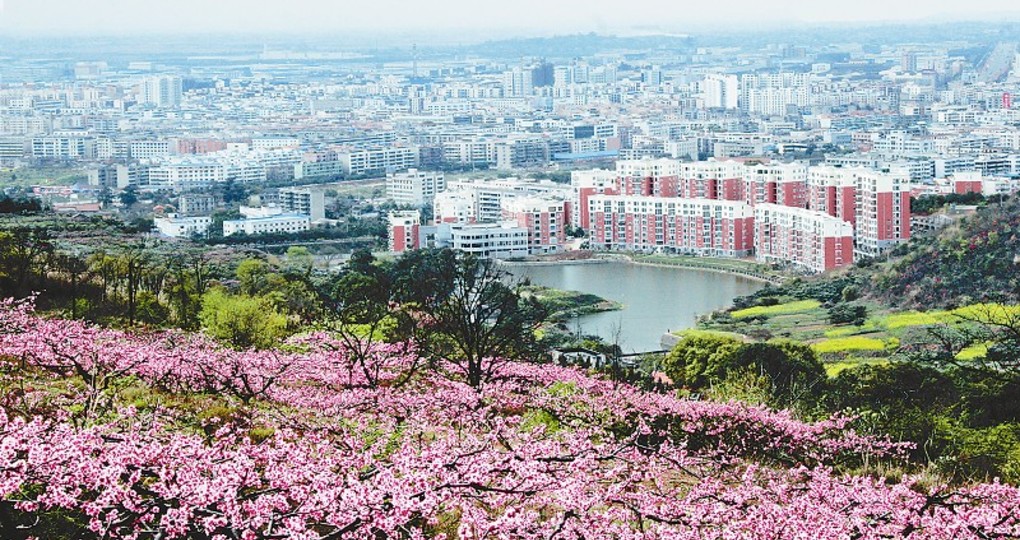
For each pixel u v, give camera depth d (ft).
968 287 614.75
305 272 609.83
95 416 126.41
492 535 90.07
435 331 242.37
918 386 257.75
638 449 134.41
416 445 125.39
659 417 172.76
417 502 84.23
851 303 645.92
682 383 347.97
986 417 216.33
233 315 278.05
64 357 165.58
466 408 157.07
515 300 290.35
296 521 79.97
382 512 82.12
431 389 176.14
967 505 108.58
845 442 167.84
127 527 88.79
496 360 212.23
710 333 568.00
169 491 82.89
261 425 143.23
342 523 82.02
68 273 371.15
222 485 82.89
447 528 102.53
